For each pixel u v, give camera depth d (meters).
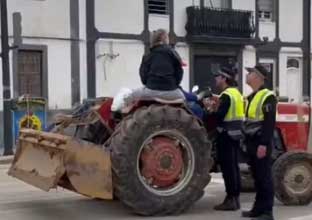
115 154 7.35
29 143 8.04
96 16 20.56
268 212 7.35
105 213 7.85
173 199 7.68
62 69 19.83
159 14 22.08
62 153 7.12
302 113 8.92
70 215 7.75
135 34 21.42
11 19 18.59
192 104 8.16
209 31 22.80
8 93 16.48
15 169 8.18
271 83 25.00
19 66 18.88
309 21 25.80
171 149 7.74
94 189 7.21
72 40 20.00
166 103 7.76
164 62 7.77
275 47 24.94
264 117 7.18
